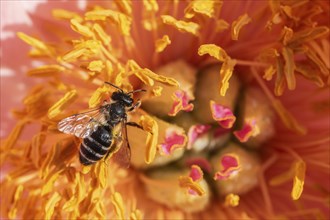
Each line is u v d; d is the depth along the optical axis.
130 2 0.15
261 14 0.15
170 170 0.16
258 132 0.15
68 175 0.15
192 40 0.15
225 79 0.14
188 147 0.15
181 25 0.15
